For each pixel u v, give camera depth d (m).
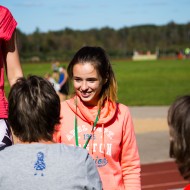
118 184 3.33
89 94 3.30
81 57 3.30
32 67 61.72
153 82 36.53
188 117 2.24
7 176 2.49
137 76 43.88
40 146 2.56
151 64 71.38
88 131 3.34
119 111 3.41
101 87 3.34
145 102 22.88
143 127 14.73
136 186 3.36
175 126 2.28
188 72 48.91
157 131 14.00
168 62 79.50
